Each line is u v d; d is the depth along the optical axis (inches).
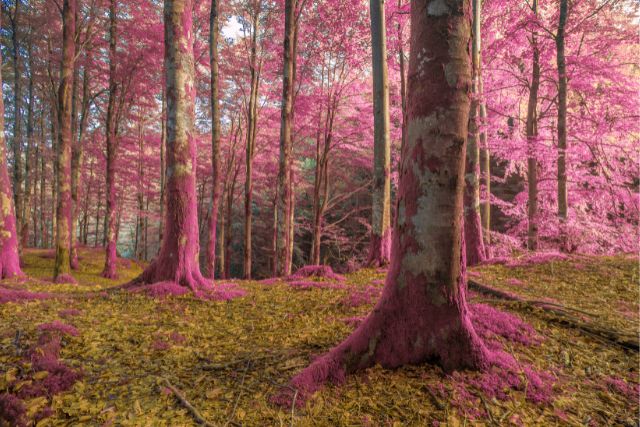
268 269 1005.8
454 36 124.2
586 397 120.8
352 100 612.1
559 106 377.1
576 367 140.4
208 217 935.0
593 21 385.4
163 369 137.7
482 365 126.2
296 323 197.8
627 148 423.8
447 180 126.6
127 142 721.0
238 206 1103.6
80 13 583.8
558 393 121.0
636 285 255.6
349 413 106.9
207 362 145.3
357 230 901.8
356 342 132.3
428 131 126.9
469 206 371.2
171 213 274.8
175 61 270.2
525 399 115.2
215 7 448.8
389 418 104.9
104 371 134.8
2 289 232.1
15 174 616.4
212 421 105.0
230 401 116.1
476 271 320.8
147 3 555.8
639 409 114.2
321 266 346.3
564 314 191.3
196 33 645.9
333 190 879.7
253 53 567.2
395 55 529.3
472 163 368.5
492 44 407.5
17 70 655.8
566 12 368.8
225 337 177.5
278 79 655.8
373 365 129.6
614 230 382.9
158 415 108.8
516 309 203.3
